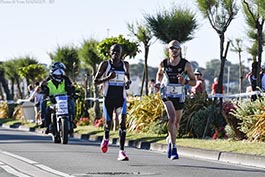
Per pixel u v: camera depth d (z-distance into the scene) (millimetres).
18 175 20234
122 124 23891
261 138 28156
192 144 28578
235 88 113812
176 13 39906
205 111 33031
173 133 22922
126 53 47344
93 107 49094
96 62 52344
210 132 32812
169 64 22953
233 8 35094
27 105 55250
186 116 33812
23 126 51719
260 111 28703
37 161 23906
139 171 21062
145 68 45031
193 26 39781
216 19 35406
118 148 30531
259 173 20891
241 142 27984
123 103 23891
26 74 69000
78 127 44438
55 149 29219
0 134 42156
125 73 23938
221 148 26453
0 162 23547
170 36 39906
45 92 33062
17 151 27875
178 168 22031
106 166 22391
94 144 33219
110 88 23750
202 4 35312
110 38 48250
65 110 32844
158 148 30531
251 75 34562
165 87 22922
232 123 30062
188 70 22906
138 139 33250
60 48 62312
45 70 70562
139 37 44781
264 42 36281
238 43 46625
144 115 37812
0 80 81125
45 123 34000
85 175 19969
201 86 37969
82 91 51031
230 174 20578
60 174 20297
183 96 23031
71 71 62250
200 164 23469
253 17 33188
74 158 25062
